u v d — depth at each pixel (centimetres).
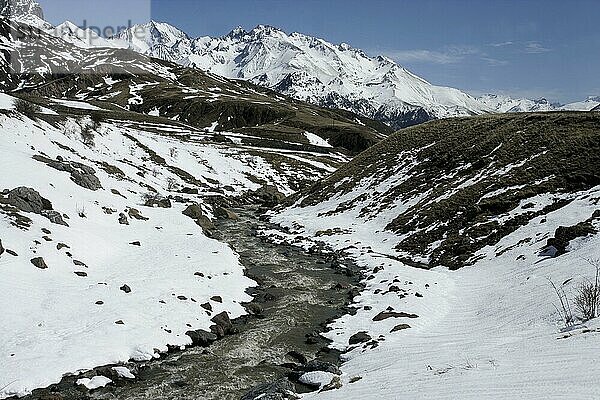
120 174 5766
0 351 1752
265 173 8850
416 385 1181
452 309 2350
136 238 3656
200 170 7912
